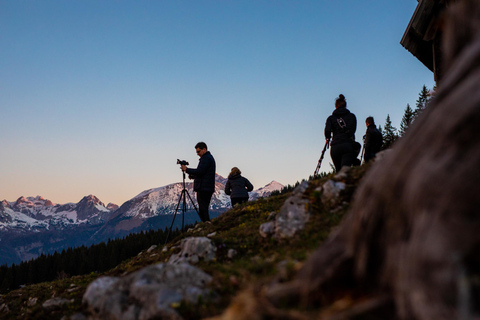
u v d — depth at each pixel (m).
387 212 2.73
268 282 3.65
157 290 4.51
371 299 2.74
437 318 2.19
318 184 7.51
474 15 2.87
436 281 2.24
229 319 3.08
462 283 2.15
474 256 2.18
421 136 2.66
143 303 4.48
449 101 2.56
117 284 4.91
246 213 11.45
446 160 2.38
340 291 2.95
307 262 3.34
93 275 12.17
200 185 14.32
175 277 4.77
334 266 3.00
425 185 2.42
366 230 2.86
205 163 14.34
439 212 2.32
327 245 3.27
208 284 4.61
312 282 3.07
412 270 2.40
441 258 2.24
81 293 8.25
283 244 6.63
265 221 9.16
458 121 2.41
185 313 4.14
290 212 7.12
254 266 5.00
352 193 6.85
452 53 3.05
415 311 2.34
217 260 7.25
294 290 3.17
